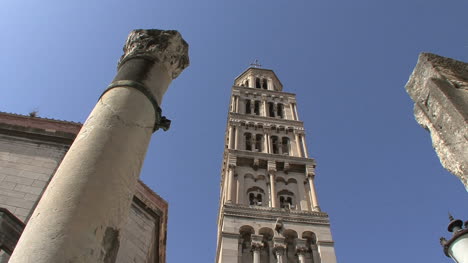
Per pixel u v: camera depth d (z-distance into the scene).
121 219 7.71
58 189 7.33
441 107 9.29
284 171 48.41
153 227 21.34
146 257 19.77
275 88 71.62
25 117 19.83
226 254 36.31
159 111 10.52
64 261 6.16
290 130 56.12
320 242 38.56
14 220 13.70
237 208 41.12
